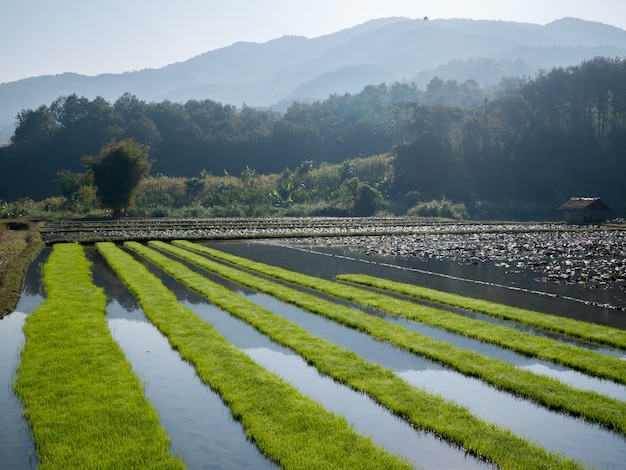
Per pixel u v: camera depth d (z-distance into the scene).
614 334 21.58
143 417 13.79
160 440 12.66
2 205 114.31
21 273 35.12
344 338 21.55
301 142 199.50
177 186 129.62
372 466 11.55
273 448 12.34
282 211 112.88
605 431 13.66
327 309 25.95
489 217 122.56
